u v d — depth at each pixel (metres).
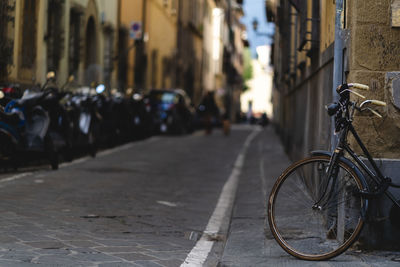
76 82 17.03
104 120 18.50
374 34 6.32
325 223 6.11
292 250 6.05
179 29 49.22
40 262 5.61
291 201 6.15
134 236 7.18
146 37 35.78
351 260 5.90
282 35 22.19
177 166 15.32
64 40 20.58
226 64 81.69
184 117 31.70
